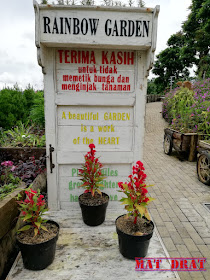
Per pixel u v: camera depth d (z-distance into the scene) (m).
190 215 3.39
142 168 2.04
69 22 2.29
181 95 9.21
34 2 2.18
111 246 2.24
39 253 1.86
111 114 2.73
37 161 3.46
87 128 2.75
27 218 1.86
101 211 2.52
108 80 2.64
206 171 4.54
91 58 2.59
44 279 1.83
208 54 17.88
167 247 2.69
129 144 2.81
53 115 2.66
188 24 19.67
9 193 2.41
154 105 18.41
